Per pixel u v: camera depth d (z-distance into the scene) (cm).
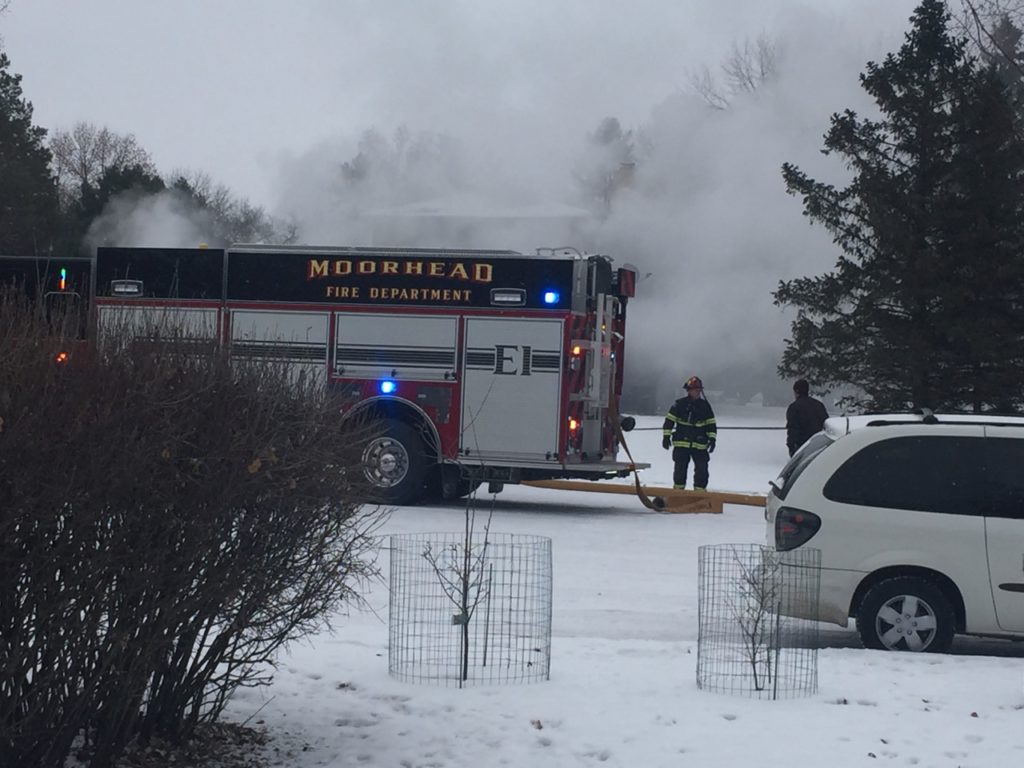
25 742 459
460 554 888
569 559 1222
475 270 1530
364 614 917
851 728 599
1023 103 2541
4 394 405
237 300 1550
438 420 1529
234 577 491
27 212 3506
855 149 2673
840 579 823
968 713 631
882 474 831
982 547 815
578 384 1547
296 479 505
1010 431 833
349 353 1544
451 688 665
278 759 550
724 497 1688
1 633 427
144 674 491
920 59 2647
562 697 648
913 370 2494
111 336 476
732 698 652
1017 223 2522
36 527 421
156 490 448
